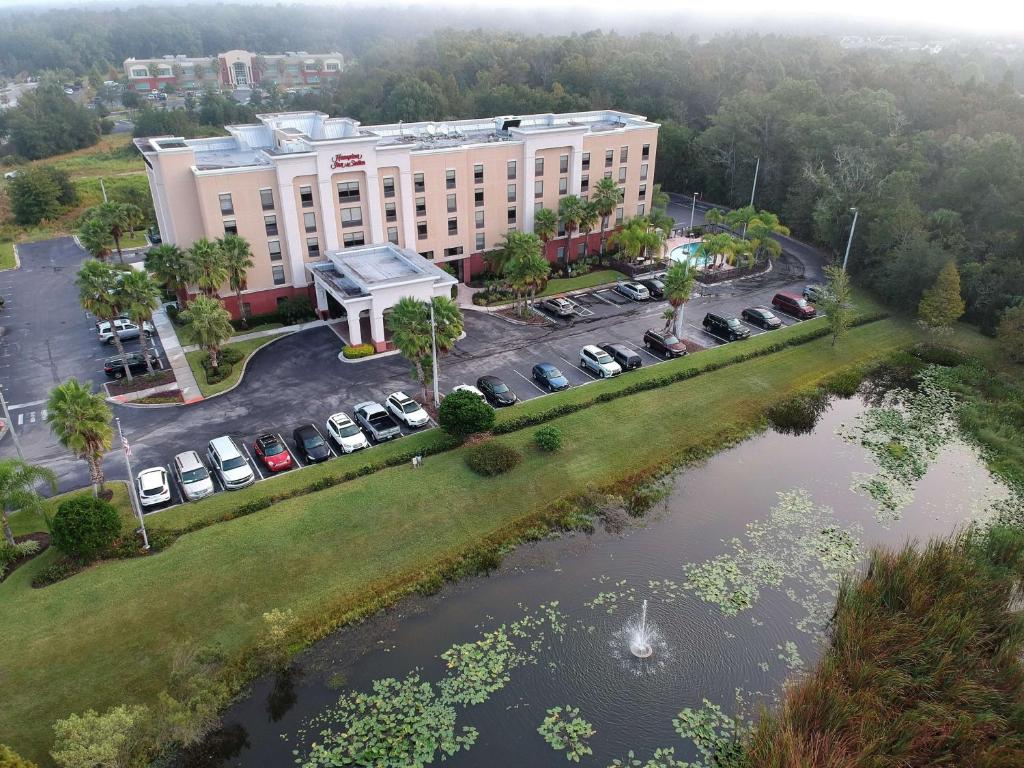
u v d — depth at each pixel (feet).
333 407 159.94
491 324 204.33
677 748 87.25
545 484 135.23
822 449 151.53
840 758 79.00
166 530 119.44
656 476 140.05
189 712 85.92
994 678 90.74
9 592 107.14
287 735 88.89
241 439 147.64
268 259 202.49
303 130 236.84
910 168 261.65
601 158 248.32
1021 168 224.94
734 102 337.52
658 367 177.78
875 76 371.97
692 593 111.75
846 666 92.63
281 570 112.98
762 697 94.32
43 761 83.76
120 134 547.08
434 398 161.79
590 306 218.59
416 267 193.57
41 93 533.14
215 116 544.21
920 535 125.29
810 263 261.44
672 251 270.05
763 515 130.31
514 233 214.07
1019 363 184.55
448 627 104.73
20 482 109.91
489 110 451.12
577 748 87.04
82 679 94.22
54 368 180.14
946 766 80.84
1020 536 117.29
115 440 147.23
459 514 126.82
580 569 116.57
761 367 181.68
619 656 99.86
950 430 159.43
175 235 197.26
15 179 320.09
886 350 195.42
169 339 195.93
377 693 94.27
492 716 91.04
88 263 160.76
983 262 214.69
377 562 115.85
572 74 459.73
